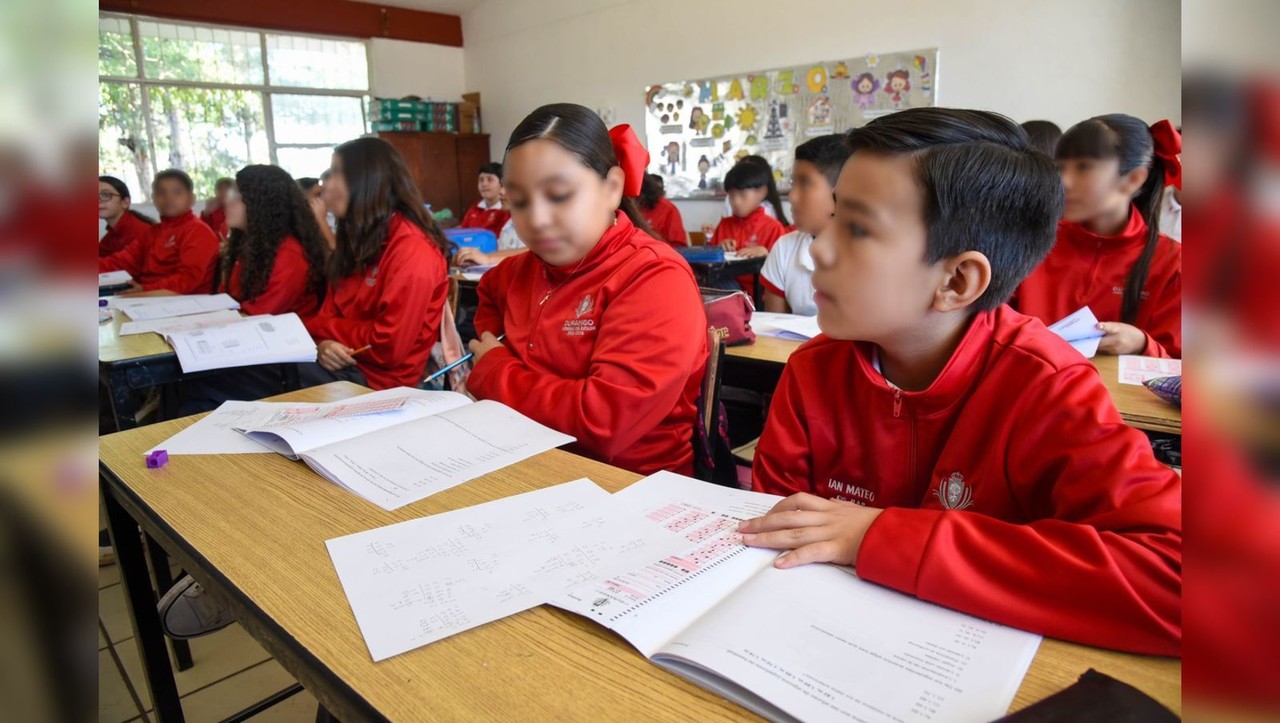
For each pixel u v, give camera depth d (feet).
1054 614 1.75
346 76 25.96
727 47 19.40
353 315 7.56
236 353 5.90
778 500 2.57
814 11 17.35
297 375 7.06
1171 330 5.80
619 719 1.53
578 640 1.81
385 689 1.63
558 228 4.19
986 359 2.55
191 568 2.34
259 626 1.95
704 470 4.58
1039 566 1.81
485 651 1.76
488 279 5.52
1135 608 1.68
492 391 4.33
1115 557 1.76
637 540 2.29
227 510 2.61
